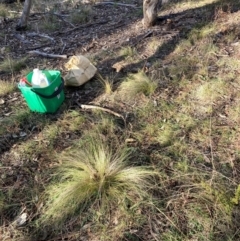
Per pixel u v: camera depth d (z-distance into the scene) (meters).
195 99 2.13
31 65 2.90
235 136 1.82
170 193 1.54
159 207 1.48
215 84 2.19
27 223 1.49
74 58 2.39
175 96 2.19
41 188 1.63
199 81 2.28
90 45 3.16
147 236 1.38
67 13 4.24
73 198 1.53
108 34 3.37
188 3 3.70
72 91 2.38
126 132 1.93
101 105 2.20
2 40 3.52
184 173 1.62
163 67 2.50
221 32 2.84
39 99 2.05
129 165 1.70
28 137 1.98
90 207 1.51
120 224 1.42
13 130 2.04
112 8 4.32
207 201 1.47
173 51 2.71
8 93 2.46
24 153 1.86
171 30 3.06
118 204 1.50
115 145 1.84
